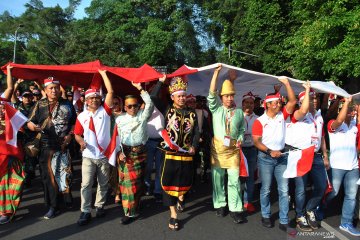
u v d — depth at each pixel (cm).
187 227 500
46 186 527
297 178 491
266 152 485
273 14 1911
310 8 1254
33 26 4853
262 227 502
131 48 3688
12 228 490
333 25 1047
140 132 508
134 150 509
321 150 523
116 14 3828
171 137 497
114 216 541
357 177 486
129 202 507
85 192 504
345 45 1034
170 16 3884
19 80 652
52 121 524
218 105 527
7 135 502
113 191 640
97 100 508
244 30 2495
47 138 523
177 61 3894
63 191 528
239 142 526
